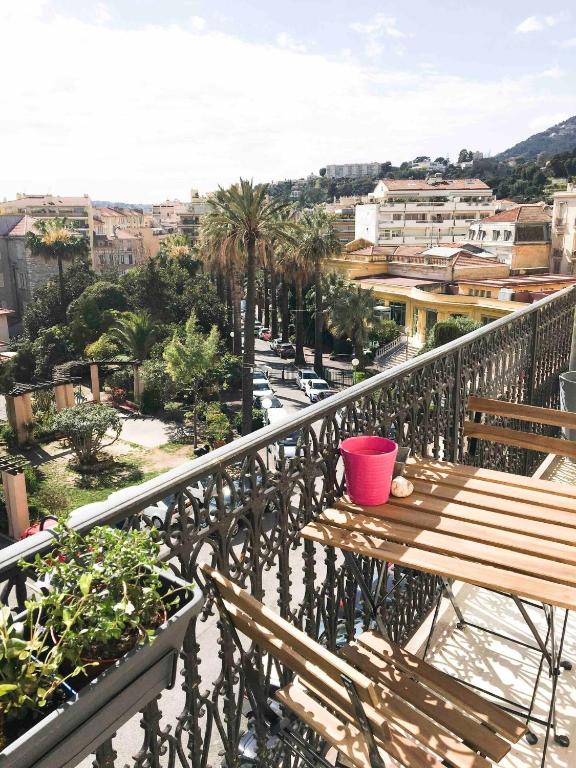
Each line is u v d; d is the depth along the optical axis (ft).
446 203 239.09
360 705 4.50
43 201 303.68
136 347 127.54
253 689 6.26
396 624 9.34
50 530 4.36
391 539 6.87
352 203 326.85
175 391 113.60
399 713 6.31
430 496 7.97
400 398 9.10
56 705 3.83
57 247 182.09
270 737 6.56
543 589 5.85
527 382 15.23
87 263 181.16
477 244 163.94
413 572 9.90
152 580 4.40
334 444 7.72
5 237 248.93
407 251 158.51
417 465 9.00
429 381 9.89
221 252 89.40
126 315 140.87
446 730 6.12
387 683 6.98
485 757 6.10
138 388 118.32
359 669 7.20
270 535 6.58
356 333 128.57
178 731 5.24
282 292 163.53
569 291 17.93
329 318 129.70
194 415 99.86
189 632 5.24
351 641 8.48
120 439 102.78
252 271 83.10
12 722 3.72
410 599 9.87
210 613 5.66
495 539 6.79
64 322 165.58
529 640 10.06
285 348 155.33
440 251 149.07
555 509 7.56
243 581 6.12
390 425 8.84
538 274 152.35
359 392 7.82
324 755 8.06
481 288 124.16
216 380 113.80
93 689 3.81
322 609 7.77
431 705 6.66
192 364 99.81
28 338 166.91
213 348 102.17
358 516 7.39
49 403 111.75
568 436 14.73
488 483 8.38
